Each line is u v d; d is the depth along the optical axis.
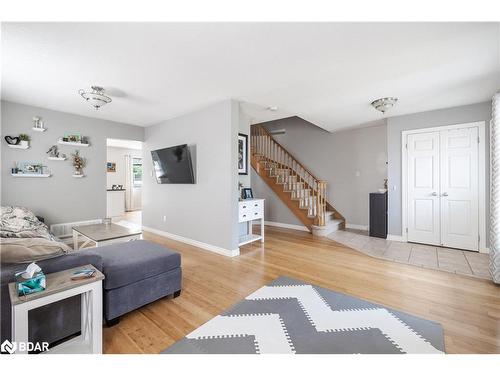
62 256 1.60
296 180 5.79
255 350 1.55
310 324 1.83
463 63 2.33
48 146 3.93
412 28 1.79
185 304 2.14
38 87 2.98
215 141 3.63
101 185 4.54
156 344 1.61
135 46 2.04
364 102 3.51
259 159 6.27
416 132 4.04
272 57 2.23
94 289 1.45
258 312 2.00
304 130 6.30
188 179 3.96
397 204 4.29
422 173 4.01
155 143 4.91
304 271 2.90
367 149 5.38
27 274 1.29
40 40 1.95
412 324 1.83
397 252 3.62
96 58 2.25
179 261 2.29
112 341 1.64
